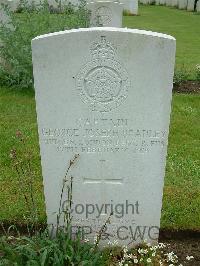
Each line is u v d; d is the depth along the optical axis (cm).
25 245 89
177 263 97
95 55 82
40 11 208
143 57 81
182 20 472
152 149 90
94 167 92
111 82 84
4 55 204
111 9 259
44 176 93
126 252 97
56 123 88
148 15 512
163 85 83
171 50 81
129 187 94
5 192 119
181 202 116
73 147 90
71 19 207
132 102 85
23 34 198
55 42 81
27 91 201
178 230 106
